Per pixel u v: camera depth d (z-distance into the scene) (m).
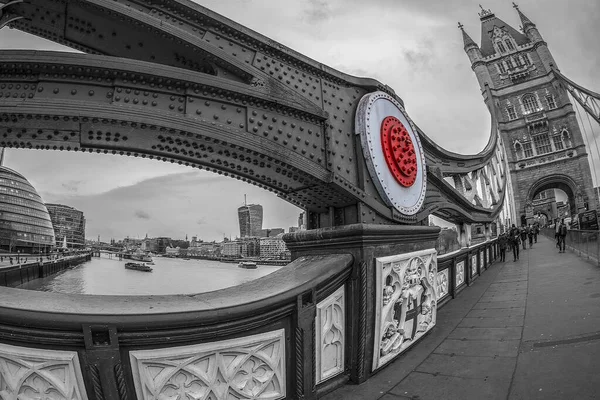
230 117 2.47
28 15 2.54
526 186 62.97
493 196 15.22
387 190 3.60
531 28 66.50
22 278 30.11
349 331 2.94
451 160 8.77
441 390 2.73
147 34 2.53
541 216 99.81
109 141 2.19
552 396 2.42
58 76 2.00
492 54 69.31
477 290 7.48
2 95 1.93
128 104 2.10
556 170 61.00
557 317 4.43
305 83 3.19
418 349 3.75
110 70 2.01
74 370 1.66
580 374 2.69
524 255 16.97
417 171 4.33
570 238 14.70
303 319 2.43
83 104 1.88
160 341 1.80
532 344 3.55
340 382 2.83
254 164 2.66
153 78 2.15
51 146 2.19
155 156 2.43
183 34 2.32
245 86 2.47
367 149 3.40
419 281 3.83
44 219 72.50
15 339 1.63
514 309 5.24
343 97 3.55
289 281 2.57
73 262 50.91
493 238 15.83
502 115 66.06
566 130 60.97
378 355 3.07
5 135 2.07
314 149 2.98
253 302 2.11
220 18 2.74
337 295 2.85
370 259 3.04
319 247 3.34
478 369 3.07
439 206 6.16
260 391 2.20
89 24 2.55
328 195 3.22
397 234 3.44
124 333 1.71
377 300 3.06
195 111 2.30
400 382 2.93
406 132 4.15
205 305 1.98
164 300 2.06
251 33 2.86
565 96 61.59
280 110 2.77
